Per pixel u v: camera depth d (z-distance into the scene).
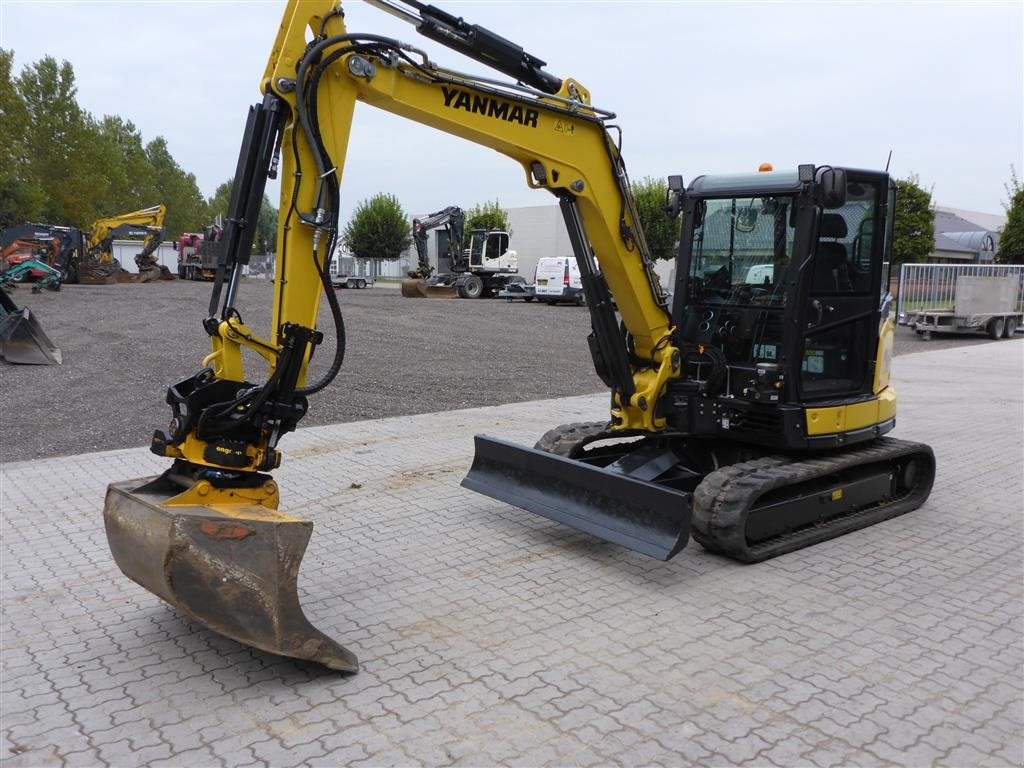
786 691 3.64
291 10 3.88
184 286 33.97
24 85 42.03
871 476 6.29
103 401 10.12
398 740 3.23
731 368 5.74
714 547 5.26
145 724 3.34
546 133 4.94
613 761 3.10
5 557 5.14
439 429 9.14
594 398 11.38
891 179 6.03
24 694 3.57
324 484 6.93
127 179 54.78
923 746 3.22
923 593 4.81
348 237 57.53
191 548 3.42
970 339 22.17
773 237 5.63
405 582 4.89
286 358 3.88
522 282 34.44
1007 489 7.25
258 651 3.99
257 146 3.87
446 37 4.41
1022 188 33.53
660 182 37.12
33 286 28.16
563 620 4.38
